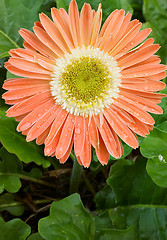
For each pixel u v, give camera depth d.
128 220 0.35
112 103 0.33
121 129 0.32
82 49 0.32
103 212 0.35
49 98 0.32
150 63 0.32
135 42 0.32
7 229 0.31
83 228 0.32
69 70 0.33
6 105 0.35
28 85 0.32
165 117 0.35
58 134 0.32
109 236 0.32
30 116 0.31
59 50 0.32
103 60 0.33
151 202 0.34
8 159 0.34
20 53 0.31
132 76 0.33
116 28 0.32
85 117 0.33
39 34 0.31
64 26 0.31
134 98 0.33
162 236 0.33
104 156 0.32
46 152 0.31
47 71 0.32
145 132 0.32
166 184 0.32
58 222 0.31
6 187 0.34
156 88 0.32
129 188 0.35
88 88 0.33
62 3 0.35
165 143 0.33
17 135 0.34
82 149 0.32
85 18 0.32
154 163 0.33
